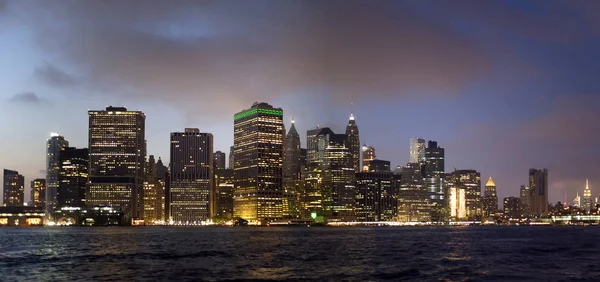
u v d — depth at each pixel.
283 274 133.88
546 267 149.00
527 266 151.62
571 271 139.38
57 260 175.88
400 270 141.38
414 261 168.25
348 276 129.38
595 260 170.75
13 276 133.38
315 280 122.56
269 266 153.50
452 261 167.75
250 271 140.75
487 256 188.00
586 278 126.12
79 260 175.50
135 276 131.62
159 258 182.38
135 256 191.38
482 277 127.31
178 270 143.88
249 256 190.12
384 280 122.19
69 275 134.12
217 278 127.31
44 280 125.50
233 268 148.38
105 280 124.75
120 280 124.69
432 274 132.62
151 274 135.12
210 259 177.62
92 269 147.25
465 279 123.75
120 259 178.75
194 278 127.44
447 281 120.62
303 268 147.62
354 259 176.50
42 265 159.12
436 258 179.75
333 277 127.75
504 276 129.00
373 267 149.25
